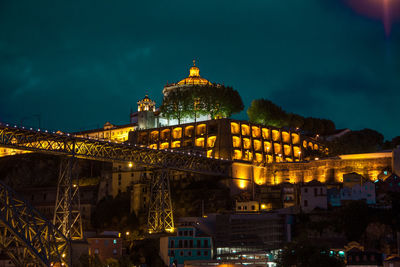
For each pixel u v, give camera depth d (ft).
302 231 482.28
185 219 484.33
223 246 456.45
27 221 324.60
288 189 554.46
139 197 577.84
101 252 441.27
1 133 433.48
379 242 447.83
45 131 448.24
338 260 367.86
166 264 441.27
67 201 440.04
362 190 512.63
